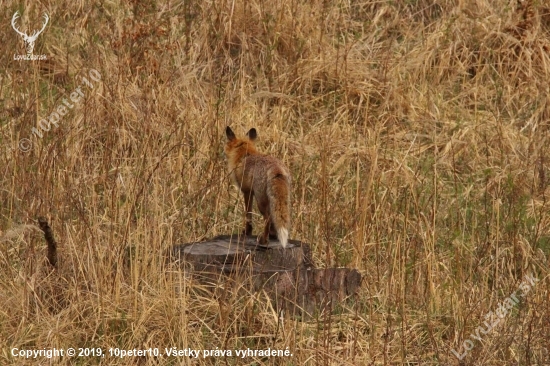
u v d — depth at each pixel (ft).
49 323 32.81
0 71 50.42
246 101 49.32
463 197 45.37
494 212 42.73
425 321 35.55
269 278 34.63
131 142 45.14
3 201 40.32
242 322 33.68
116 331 33.06
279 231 33.83
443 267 39.68
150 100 47.34
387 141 46.98
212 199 41.96
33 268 35.29
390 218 41.50
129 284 35.09
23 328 32.60
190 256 35.22
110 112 45.80
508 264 39.01
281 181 34.30
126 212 38.70
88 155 44.39
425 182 46.09
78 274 34.45
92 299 33.60
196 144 44.98
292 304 34.96
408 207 43.34
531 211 43.98
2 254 36.65
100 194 41.96
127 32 51.42
